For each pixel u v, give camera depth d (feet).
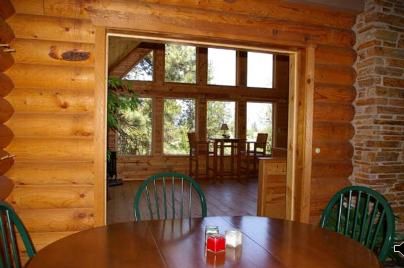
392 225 5.40
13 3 7.36
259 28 8.83
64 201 7.56
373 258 4.26
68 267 3.80
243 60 29.14
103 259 4.05
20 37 7.44
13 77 7.34
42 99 7.46
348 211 6.55
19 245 7.22
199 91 27.76
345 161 10.18
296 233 5.23
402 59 9.87
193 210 15.94
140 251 4.33
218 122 28.89
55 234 7.59
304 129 9.37
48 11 7.55
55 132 7.57
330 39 9.78
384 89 9.64
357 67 10.12
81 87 7.71
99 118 7.66
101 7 7.73
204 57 28.04
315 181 9.75
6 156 6.66
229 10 8.64
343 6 9.53
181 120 27.71
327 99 9.78
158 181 23.98
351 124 10.25
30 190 7.41
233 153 26.37
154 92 26.45
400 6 9.89
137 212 6.42
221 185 23.26
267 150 30.27
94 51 7.71
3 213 5.11
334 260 4.18
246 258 4.18
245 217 6.12
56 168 7.55
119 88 22.50
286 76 30.42
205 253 4.31
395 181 9.86
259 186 11.99
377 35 9.59
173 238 4.87
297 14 9.30
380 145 9.63
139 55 26.16
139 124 26.45
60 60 7.58
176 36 8.36
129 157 25.91
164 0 8.11
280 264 4.02
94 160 7.69
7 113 6.87
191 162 25.70
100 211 7.69
